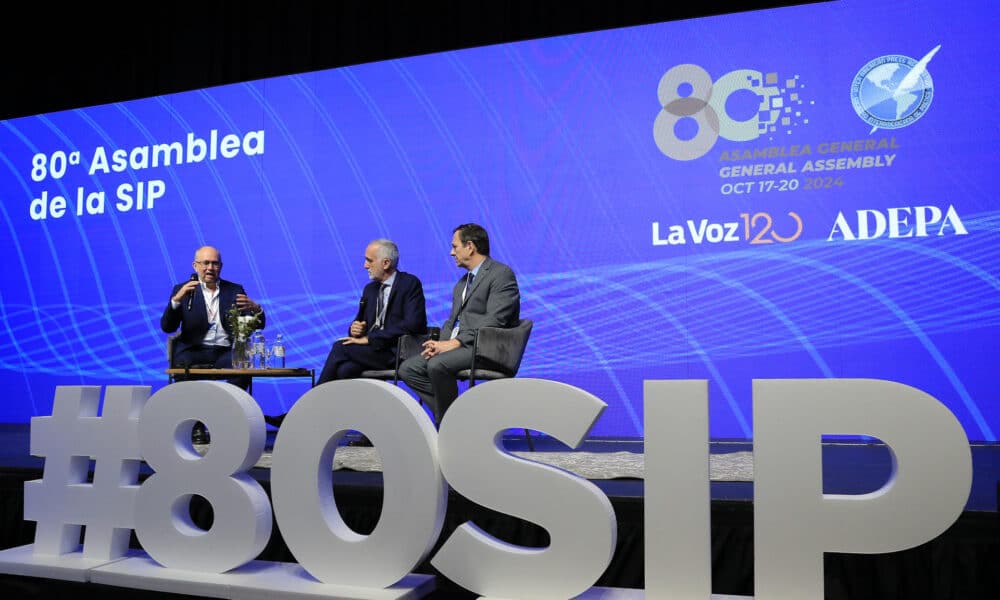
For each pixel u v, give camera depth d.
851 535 1.47
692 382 1.56
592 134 4.49
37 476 2.57
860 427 1.48
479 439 1.65
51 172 5.57
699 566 1.53
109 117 5.45
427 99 4.79
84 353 5.42
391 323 3.76
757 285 4.20
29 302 5.55
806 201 4.15
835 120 4.13
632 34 4.47
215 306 3.96
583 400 1.57
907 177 4.02
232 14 5.25
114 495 1.96
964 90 3.96
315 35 5.05
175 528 1.87
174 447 1.88
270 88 5.09
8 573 1.96
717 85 4.31
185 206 5.23
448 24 4.79
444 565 1.70
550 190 4.54
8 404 5.56
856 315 4.05
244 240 5.09
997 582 1.69
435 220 4.72
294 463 1.78
